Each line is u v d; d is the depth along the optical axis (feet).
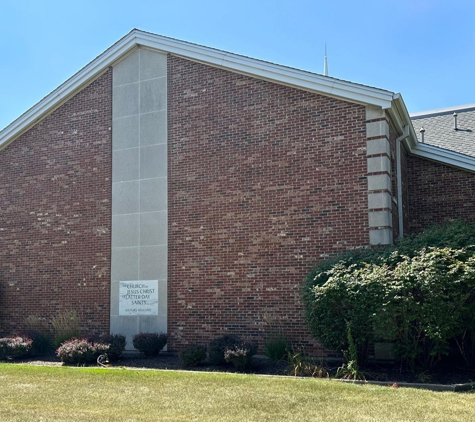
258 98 53.16
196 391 34.24
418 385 35.70
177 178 55.72
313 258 48.78
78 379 38.63
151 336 51.08
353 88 48.75
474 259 37.37
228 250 52.31
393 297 37.93
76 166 60.85
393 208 49.96
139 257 56.29
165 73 58.08
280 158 51.39
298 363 41.86
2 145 65.10
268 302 49.96
